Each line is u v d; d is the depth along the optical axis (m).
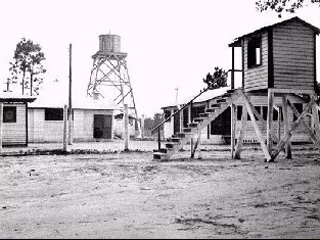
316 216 7.72
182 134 19.53
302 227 6.93
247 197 9.70
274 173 14.02
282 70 18.52
